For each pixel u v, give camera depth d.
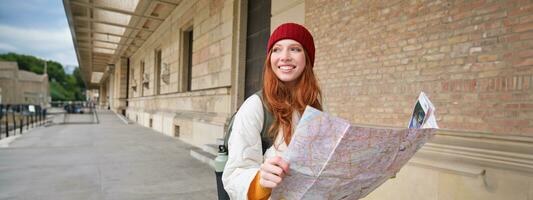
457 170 2.77
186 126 10.84
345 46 4.35
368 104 3.94
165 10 13.03
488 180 2.63
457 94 2.98
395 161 1.06
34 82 59.00
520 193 2.42
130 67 26.61
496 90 2.68
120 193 4.52
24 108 20.75
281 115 1.22
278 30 1.32
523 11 2.53
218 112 8.57
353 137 0.86
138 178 5.41
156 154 7.97
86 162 6.74
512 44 2.59
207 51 9.39
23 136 11.73
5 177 5.32
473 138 2.81
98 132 13.69
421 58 3.32
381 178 1.10
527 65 2.49
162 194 4.52
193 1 10.56
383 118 3.72
